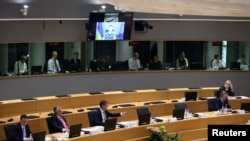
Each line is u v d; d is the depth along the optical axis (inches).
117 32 614.9
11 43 569.0
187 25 692.7
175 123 489.7
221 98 562.3
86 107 542.6
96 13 596.4
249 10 264.4
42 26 586.6
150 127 463.2
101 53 649.6
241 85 725.9
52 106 520.4
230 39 716.7
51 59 599.2
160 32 676.7
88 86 627.2
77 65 619.2
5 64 569.0
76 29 613.9
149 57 683.4
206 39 705.6
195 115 522.3
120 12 608.1
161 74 679.1
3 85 551.5
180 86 693.3
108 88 643.5
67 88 609.3
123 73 652.7
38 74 583.5
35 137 377.4
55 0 589.6
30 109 504.7
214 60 712.4
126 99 570.9
